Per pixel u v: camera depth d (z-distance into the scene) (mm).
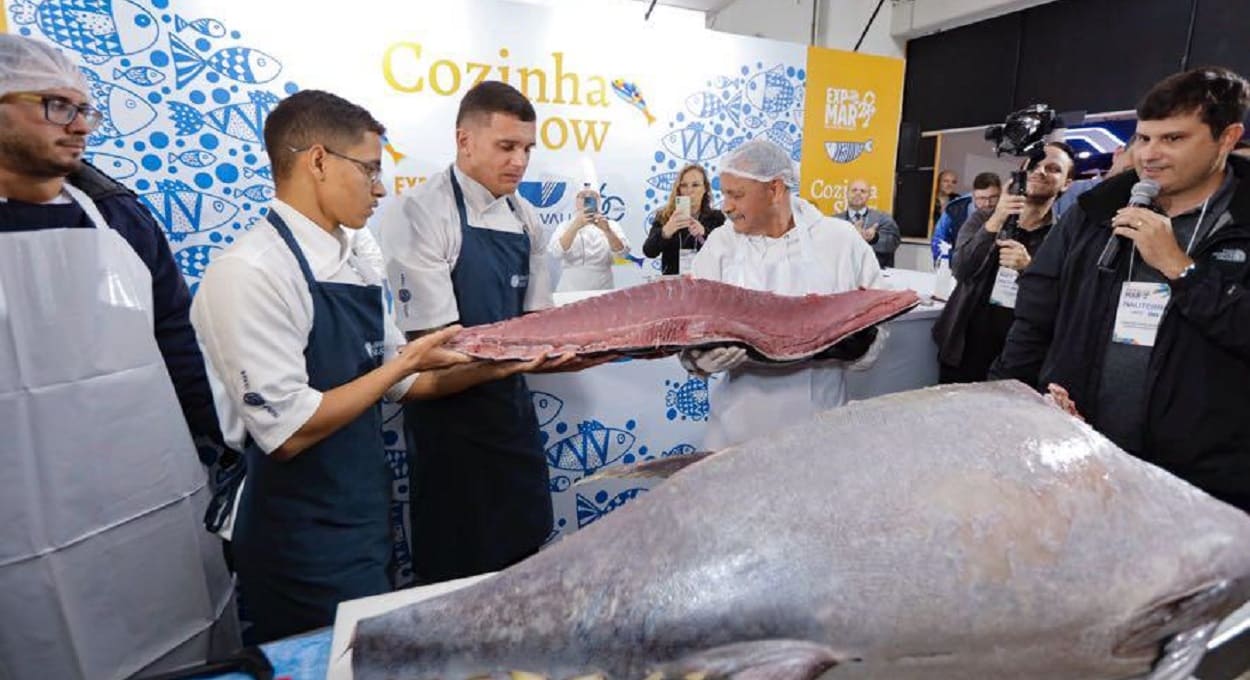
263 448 1124
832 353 1696
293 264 1166
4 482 1303
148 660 1537
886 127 4301
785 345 1542
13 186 1405
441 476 1798
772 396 1797
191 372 1747
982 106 6617
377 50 2652
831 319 1579
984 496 599
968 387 769
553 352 1373
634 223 3537
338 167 1179
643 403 2150
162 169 2289
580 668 630
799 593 589
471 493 1793
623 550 642
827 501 612
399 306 1682
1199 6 4910
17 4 2031
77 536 1399
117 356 1434
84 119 1415
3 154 1344
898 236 4340
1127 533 599
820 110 4012
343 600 1277
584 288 3373
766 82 3770
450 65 2822
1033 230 2326
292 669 861
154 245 1688
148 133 2250
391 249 1664
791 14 7234
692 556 616
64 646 1403
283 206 1202
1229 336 1343
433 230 1655
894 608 581
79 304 1366
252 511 1254
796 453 656
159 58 2236
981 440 642
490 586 670
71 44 2104
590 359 1429
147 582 1522
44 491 1347
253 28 2385
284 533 1239
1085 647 598
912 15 6891
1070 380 1649
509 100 1641
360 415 1276
